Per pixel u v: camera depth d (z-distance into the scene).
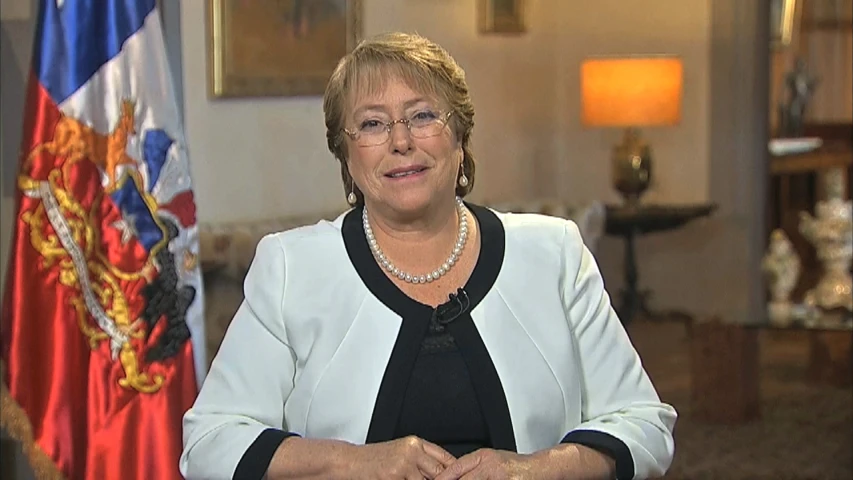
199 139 5.97
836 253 7.11
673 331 9.34
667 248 9.63
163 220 4.00
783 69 12.34
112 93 3.93
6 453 4.35
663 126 9.16
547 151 9.64
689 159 9.46
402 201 2.55
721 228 9.40
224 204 6.13
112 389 3.91
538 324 2.62
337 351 2.58
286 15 6.43
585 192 9.78
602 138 9.68
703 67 9.33
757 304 9.31
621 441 2.57
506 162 9.00
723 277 9.41
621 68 8.53
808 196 12.03
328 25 6.73
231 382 2.65
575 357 2.67
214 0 5.98
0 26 4.33
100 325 3.90
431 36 7.89
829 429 6.97
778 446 6.65
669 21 9.39
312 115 6.73
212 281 5.48
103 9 3.94
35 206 3.83
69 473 3.84
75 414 3.86
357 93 2.57
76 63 3.87
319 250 2.67
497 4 8.70
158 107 4.01
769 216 9.50
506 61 8.94
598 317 2.72
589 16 9.60
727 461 6.39
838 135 12.50
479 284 2.62
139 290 3.95
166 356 3.98
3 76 4.34
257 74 6.26
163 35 4.05
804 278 11.41
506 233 2.71
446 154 2.58
